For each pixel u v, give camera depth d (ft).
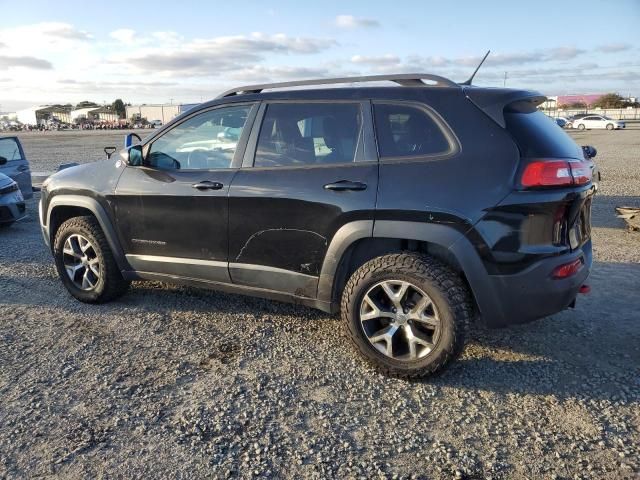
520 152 9.91
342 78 11.96
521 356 12.03
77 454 8.59
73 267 15.47
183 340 12.95
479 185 9.91
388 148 10.89
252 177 12.11
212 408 9.92
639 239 22.67
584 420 9.53
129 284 15.64
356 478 8.05
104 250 14.67
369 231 10.69
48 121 385.09
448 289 10.20
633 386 10.66
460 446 8.83
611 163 56.29
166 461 8.43
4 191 25.63
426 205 10.14
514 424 9.44
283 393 10.48
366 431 9.26
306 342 12.87
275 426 9.38
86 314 14.66
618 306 14.94
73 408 9.91
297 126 11.94
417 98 10.84
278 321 14.17
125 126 301.63
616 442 8.88
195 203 12.78
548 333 13.23
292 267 11.89
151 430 9.23
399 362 10.83
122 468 8.25
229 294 16.25
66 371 11.33
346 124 11.39
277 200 11.64
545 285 9.94
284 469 8.26
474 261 9.99
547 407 9.96
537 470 8.21
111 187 14.12
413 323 10.73
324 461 8.45
